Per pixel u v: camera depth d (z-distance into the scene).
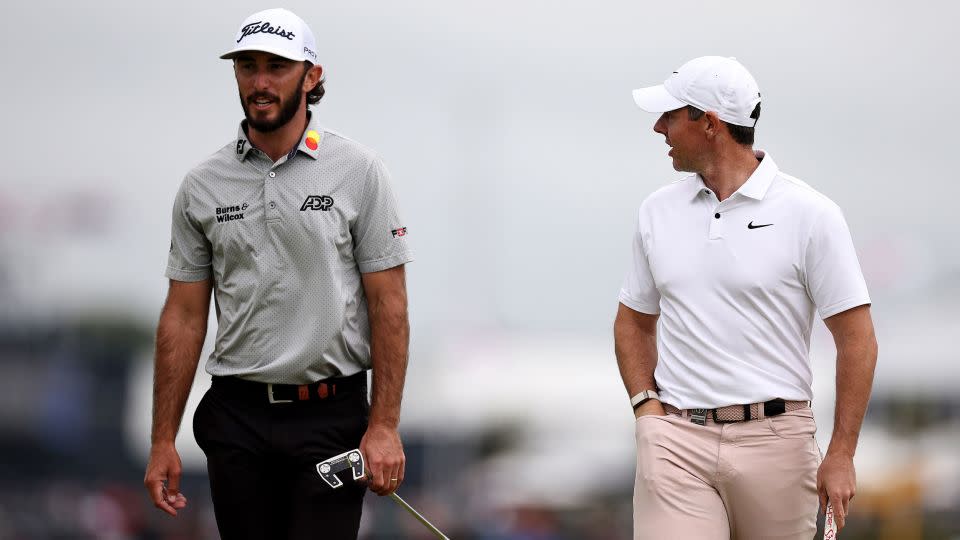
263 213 20.42
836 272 20.83
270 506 20.98
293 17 20.45
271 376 20.53
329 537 20.73
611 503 75.31
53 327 114.94
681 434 21.36
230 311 20.73
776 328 21.06
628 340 22.48
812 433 21.27
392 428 20.81
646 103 21.75
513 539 71.06
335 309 20.48
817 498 21.56
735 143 21.36
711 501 21.23
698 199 21.52
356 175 20.67
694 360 21.31
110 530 73.75
